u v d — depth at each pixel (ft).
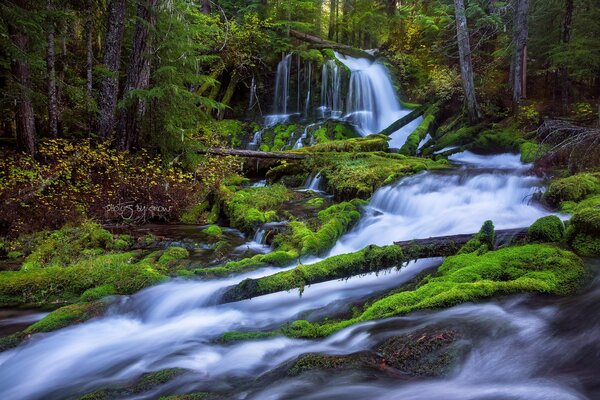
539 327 11.51
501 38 63.46
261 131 60.44
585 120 42.14
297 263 21.34
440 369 10.12
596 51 47.39
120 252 25.03
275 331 14.34
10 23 28.37
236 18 72.02
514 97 52.54
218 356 13.34
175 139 37.27
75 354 14.17
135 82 36.27
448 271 15.76
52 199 29.94
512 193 30.12
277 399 9.93
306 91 67.15
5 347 14.26
